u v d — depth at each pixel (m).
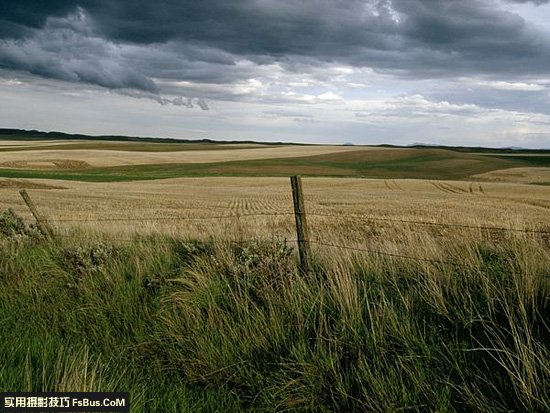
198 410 4.11
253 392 4.38
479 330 4.52
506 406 3.69
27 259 8.26
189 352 5.02
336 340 4.47
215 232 8.53
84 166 119.00
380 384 3.96
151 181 84.81
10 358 4.68
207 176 103.25
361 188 75.75
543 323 4.37
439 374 4.06
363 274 5.89
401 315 4.79
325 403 4.16
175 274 6.71
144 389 4.26
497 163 136.38
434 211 40.53
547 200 56.03
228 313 5.30
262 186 77.75
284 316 5.07
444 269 5.43
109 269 7.01
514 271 5.25
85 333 5.60
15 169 108.88
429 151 159.38
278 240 6.77
